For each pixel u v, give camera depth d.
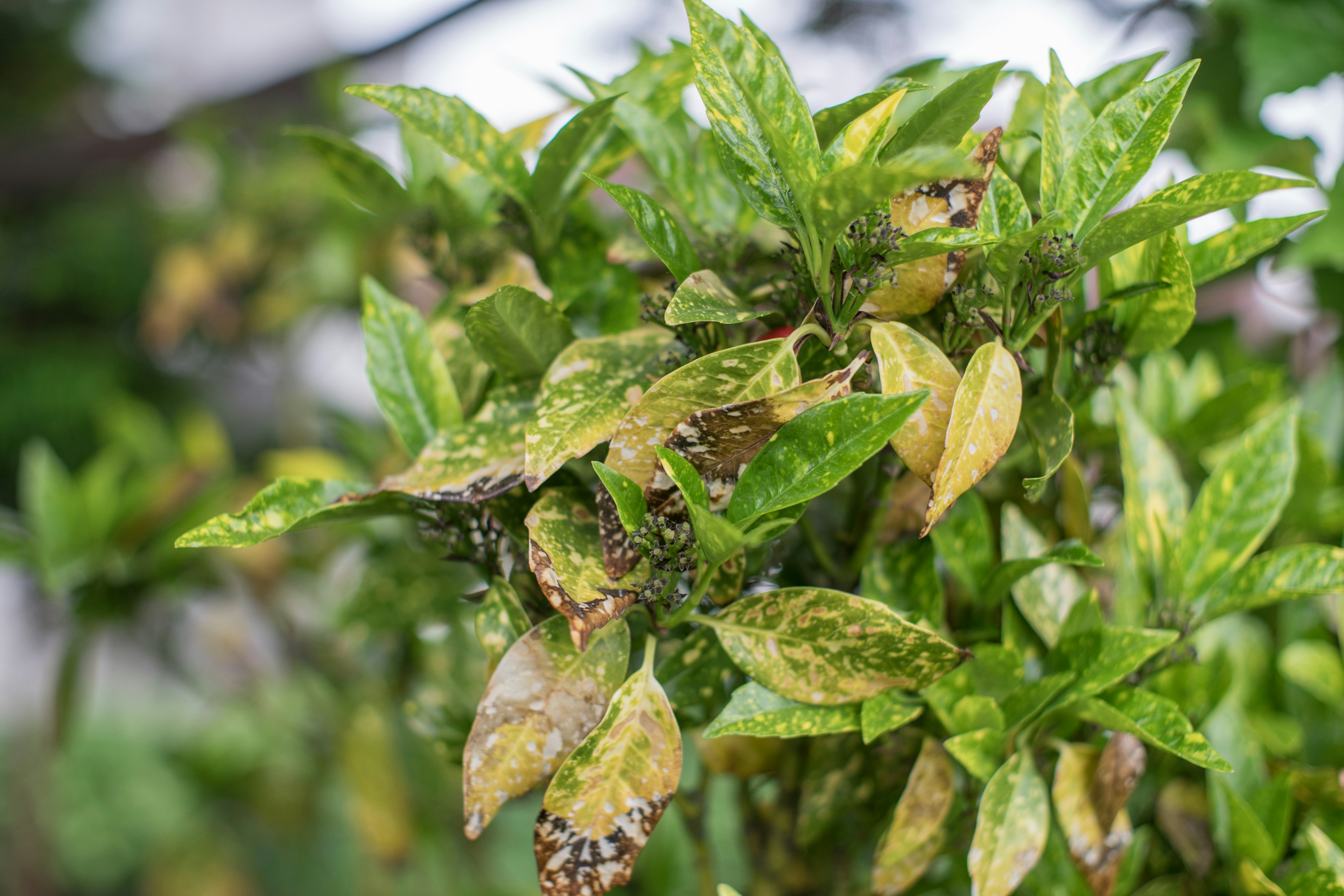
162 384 3.88
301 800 1.72
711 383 0.71
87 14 4.32
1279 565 0.82
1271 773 0.90
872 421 0.69
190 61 5.24
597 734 0.70
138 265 3.71
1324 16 1.20
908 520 0.81
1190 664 0.87
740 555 0.74
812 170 0.72
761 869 0.89
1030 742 0.78
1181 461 1.00
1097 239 0.71
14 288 3.86
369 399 2.78
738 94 0.72
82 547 1.21
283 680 1.54
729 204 0.85
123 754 3.31
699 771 0.89
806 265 0.73
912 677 0.72
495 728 0.71
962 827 0.81
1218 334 1.21
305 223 2.23
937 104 0.70
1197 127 1.30
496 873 1.57
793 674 0.73
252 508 0.75
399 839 1.22
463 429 0.78
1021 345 0.73
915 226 0.73
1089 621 0.80
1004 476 0.85
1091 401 0.87
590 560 0.72
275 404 3.38
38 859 2.36
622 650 0.73
